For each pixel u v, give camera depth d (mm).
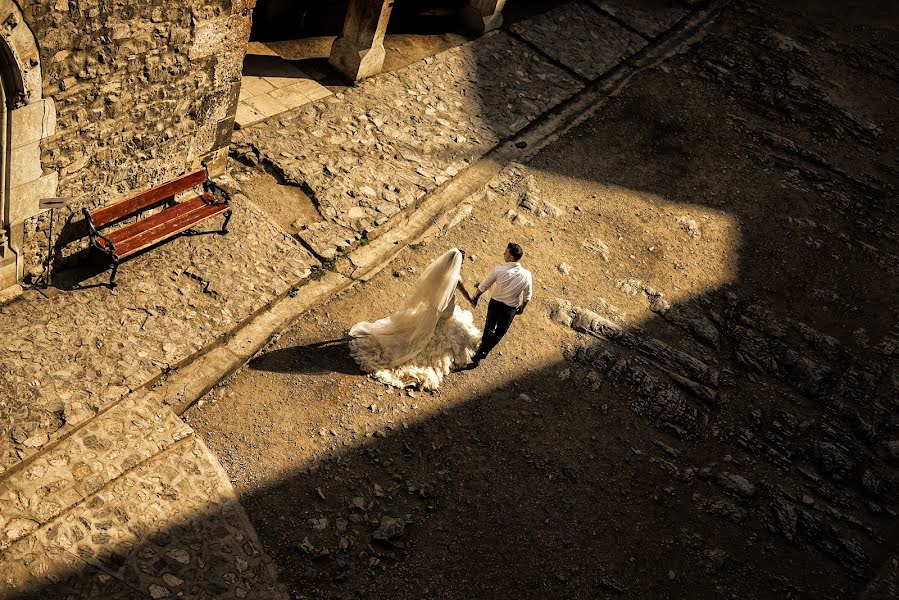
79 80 6934
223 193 9109
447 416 8352
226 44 8328
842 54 16984
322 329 8789
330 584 6668
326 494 7305
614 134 13445
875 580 7953
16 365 7012
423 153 11547
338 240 9664
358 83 12281
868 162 14281
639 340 9820
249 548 6684
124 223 8414
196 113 8602
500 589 7035
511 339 9422
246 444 7465
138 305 7977
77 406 6949
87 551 6168
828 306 11250
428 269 8219
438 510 7473
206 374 7805
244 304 8445
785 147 14094
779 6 18297
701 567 7715
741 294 11039
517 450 8242
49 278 7844
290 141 10711
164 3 7281
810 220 12711
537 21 15391
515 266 8273
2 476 6324
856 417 9586
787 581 7797
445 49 13844
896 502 8828
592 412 8883
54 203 7312
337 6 13750
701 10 17578
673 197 12484
